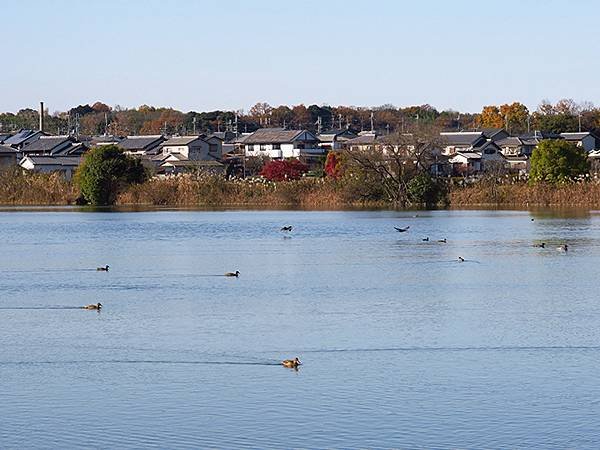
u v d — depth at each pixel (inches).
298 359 1307.8
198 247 3036.4
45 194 5693.9
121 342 1456.7
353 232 3550.7
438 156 5615.2
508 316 1665.8
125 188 5487.2
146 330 1549.0
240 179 5851.4
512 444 979.3
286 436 1007.0
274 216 4515.3
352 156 5172.2
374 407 1102.4
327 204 5241.1
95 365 1306.6
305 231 3624.5
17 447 981.8
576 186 4879.4
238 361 1326.3
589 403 1112.8
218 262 2583.7
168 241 3262.8
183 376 1243.8
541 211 4660.4
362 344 1432.1
